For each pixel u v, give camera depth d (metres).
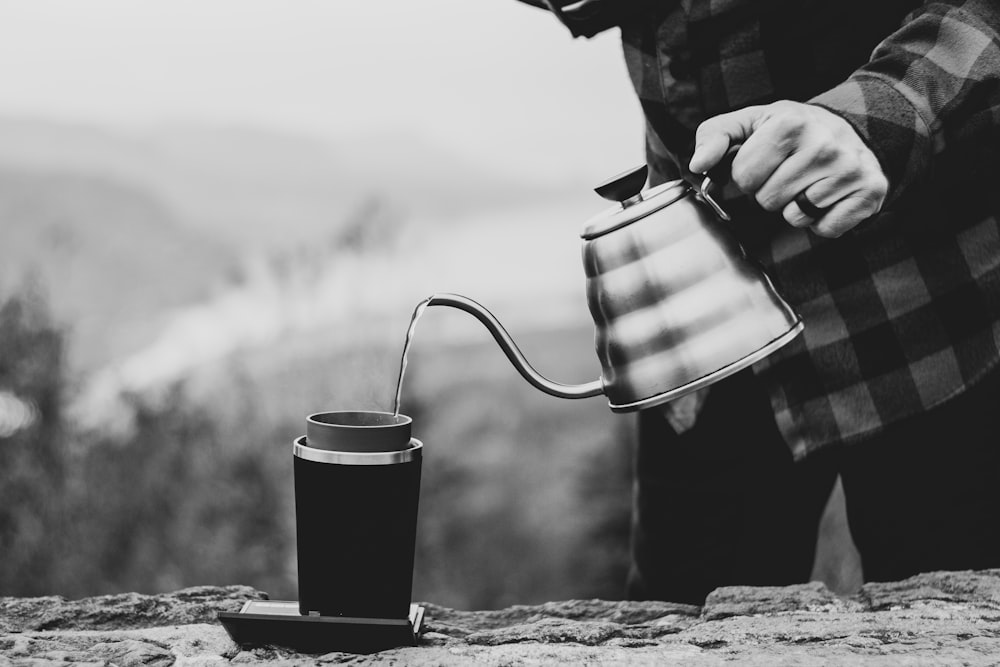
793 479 1.99
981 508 1.67
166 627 1.26
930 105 1.23
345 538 1.15
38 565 4.48
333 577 1.16
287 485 5.06
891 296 1.55
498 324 1.22
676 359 1.13
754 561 2.04
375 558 1.15
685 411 1.97
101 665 1.13
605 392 1.19
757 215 1.60
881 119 1.19
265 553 4.91
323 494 1.14
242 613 1.18
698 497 2.03
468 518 6.67
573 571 6.44
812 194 1.15
